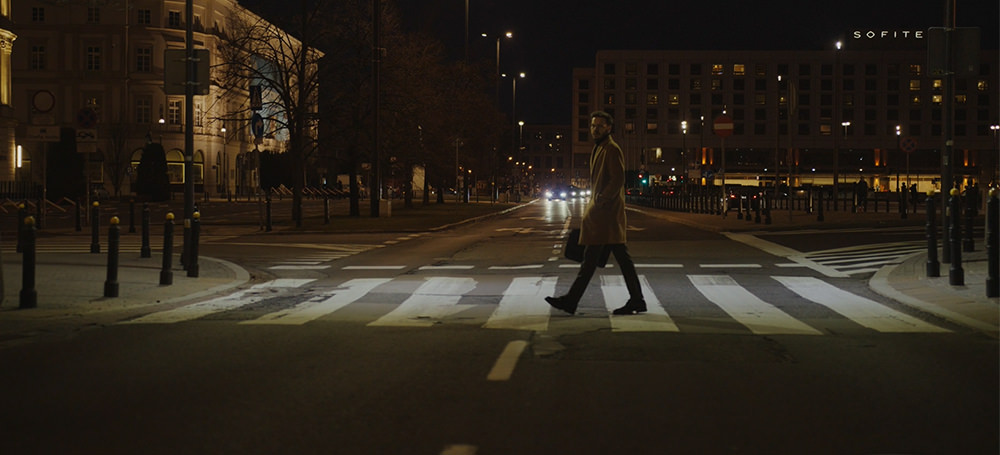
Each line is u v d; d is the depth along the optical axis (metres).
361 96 38.22
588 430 5.05
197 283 13.62
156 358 7.35
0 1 64.88
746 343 7.95
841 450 4.66
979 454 4.58
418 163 53.81
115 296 11.69
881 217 35.47
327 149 39.81
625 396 5.88
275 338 8.40
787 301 11.28
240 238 26.53
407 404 5.69
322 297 12.17
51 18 89.06
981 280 12.58
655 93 135.62
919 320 9.53
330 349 7.76
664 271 15.33
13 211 46.34
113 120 90.00
